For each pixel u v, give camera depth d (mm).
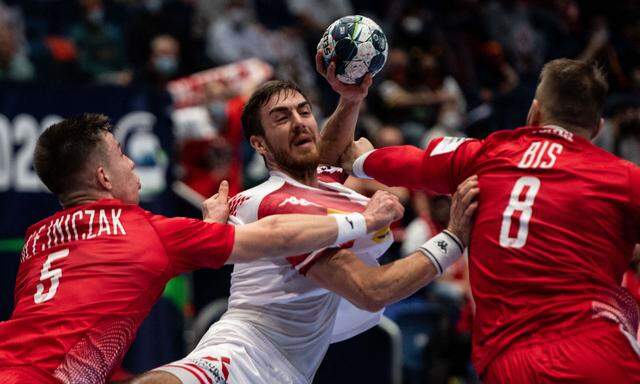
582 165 6613
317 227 6941
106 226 6922
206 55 20359
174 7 21141
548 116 6973
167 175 13117
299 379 7715
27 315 6676
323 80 22750
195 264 6953
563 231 6453
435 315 14438
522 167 6742
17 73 18109
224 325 7625
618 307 6422
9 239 12703
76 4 22250
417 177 7398
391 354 12766
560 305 6332
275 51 21781
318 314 7703
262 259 7109
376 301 7066
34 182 12797
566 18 28031
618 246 6516
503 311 6508
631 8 28766
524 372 6277
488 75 24609
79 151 7156
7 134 12742
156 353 12680
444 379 13641
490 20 25875
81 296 6668
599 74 7000
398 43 22672
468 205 6922
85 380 6582
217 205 7625
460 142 7281
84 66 19891
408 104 19906
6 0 21766
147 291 6840
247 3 23547
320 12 24688
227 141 15383
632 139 18031
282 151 7707
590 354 6168
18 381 6324
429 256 7070
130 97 13039
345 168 8500
